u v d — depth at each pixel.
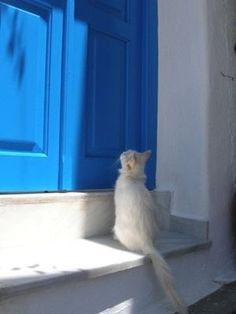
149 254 1.53
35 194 1.54
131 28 2.12
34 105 1.65
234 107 2.23
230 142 2.18
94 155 1.90
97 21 1.94
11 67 1.57
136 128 2.12
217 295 1.83
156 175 2.14
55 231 1.57
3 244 1.42
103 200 1.74
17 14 1.60
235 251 2.15
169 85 2.14
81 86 1.84
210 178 2.00
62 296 1.22
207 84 2.01
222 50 2.14
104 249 1.55
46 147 1.69
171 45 2.14
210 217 1.99
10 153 1.57
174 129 2.11
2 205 1.40
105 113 1.97
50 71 1.71
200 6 2.04
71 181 1.78
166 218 2.06
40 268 1.24
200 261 1.89
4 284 1.07
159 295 1.60
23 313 1.11
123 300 1.44
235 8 2.29
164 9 2.18
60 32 1.76
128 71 2.10
